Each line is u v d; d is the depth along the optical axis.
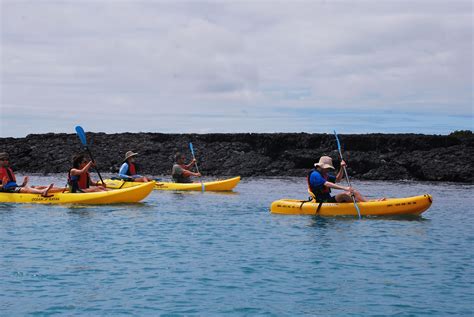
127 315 6.22
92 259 8.73
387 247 9.80
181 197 18.08
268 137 32.97
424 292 7.12
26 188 15.68
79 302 6.64
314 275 7.89
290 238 10.55
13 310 6.36
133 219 12.74
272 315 6.26
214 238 10.54
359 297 6.91
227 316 6.22
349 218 12.92
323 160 13.59
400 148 31.06
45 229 11.27
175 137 34.91
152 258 8.84
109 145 34.41
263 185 23.89
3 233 10.79
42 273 7.86
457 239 10.65
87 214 13.36
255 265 8.44
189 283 7.44
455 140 31.38
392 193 20.80
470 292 7.14
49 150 34.34
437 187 23.77
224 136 34.22
